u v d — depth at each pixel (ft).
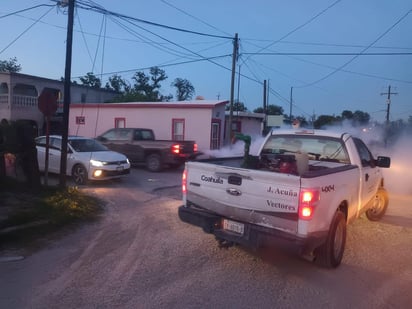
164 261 17.80
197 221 17.66
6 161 31.73
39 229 22.13
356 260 18.81
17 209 25.07
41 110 31.24
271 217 15.52
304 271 17.10
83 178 38.45
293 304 13.89
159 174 49.39
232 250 19.36
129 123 73.26
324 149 22.12
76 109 79.10
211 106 66.69
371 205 24.85
